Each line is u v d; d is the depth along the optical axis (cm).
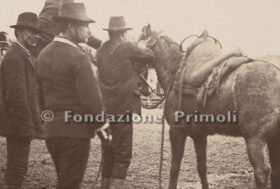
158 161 949
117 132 641
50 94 452
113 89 650
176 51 681
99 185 738
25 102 556
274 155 591
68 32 459
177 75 648
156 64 695
